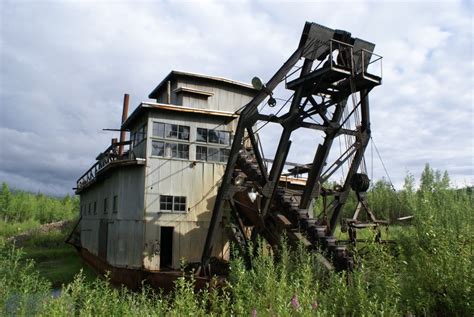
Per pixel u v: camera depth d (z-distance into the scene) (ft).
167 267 56.13
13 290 24.21
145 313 22.86
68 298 21.99
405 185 62.18
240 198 51.78
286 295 22.34
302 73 43.39
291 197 44.88
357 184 41.73
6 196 215.10
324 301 22.59
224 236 57.93
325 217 42.01
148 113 56.95
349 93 44.39
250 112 43.06
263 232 46.39
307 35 41.96
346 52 42.22
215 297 25.08
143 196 55.01
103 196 69.97
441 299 21.59
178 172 57.52
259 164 44.29
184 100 64.44
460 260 22.06
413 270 24.38
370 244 26.66
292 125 43.19
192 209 57.41
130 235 55.77
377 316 19.76
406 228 37.60
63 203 265.34
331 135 43.78
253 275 28.48
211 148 60.39
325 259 34.45
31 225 171.53
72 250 101.14
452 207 39.50
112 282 56.44
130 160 55.72
